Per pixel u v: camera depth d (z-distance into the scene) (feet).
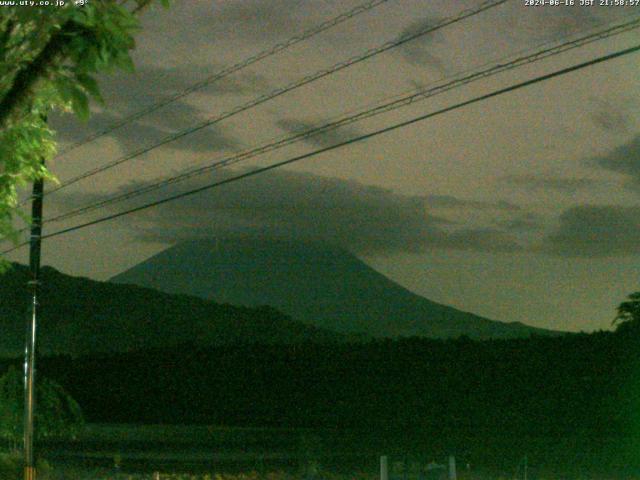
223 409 192.34
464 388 165.58
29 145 27.17
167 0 19.16
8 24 18.33
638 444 130.52
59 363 214.69
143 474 104.53
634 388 147.13
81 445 148.25
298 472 106.32
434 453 126.52
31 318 77.51
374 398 175.73
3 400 111.65
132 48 17.80
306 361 186.60
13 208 27.76
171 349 205.16
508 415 160.04
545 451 127.24
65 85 17.84
